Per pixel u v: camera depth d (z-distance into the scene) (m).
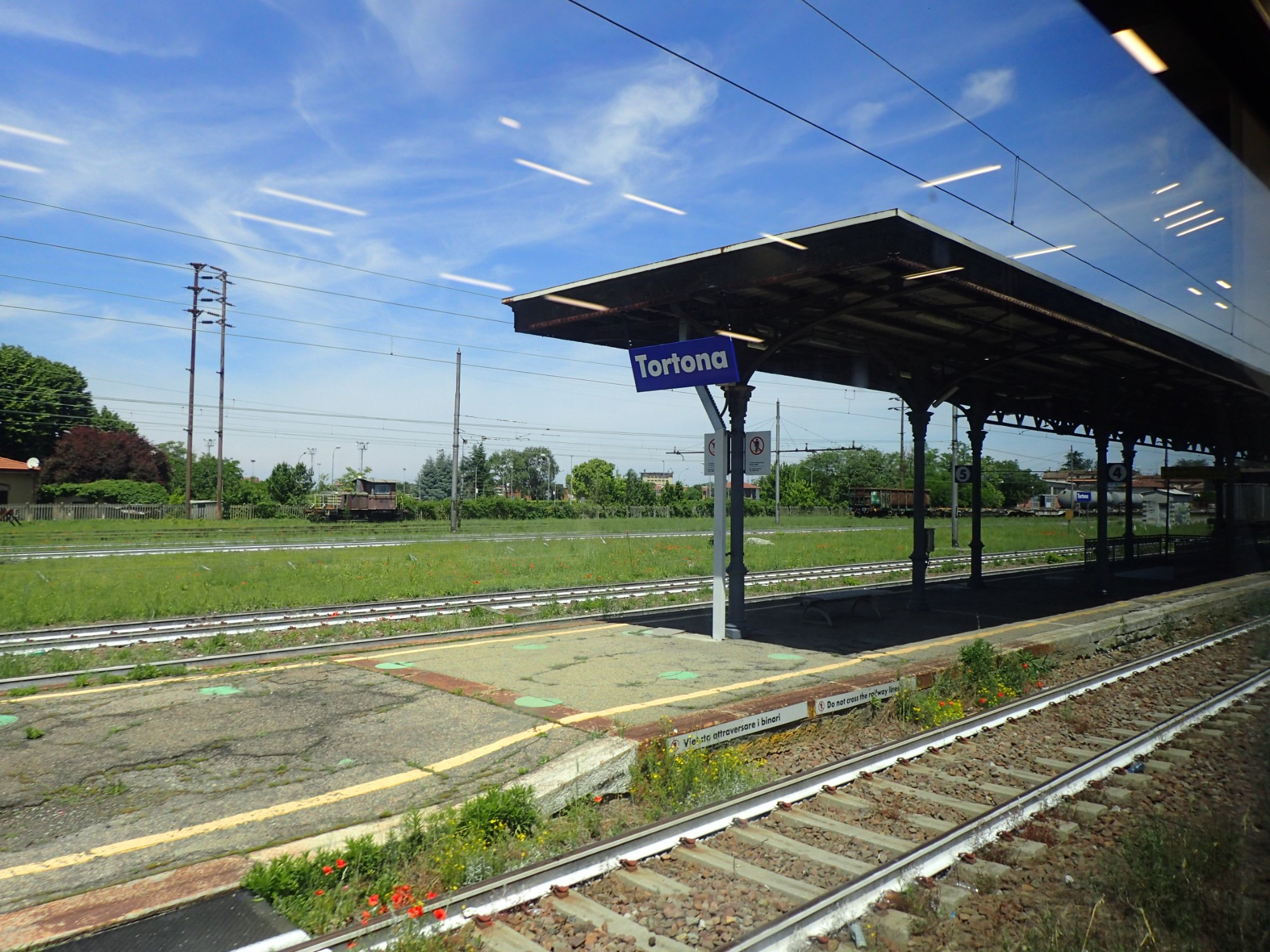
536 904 4.32
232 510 56.03
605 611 15.05
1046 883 4.74
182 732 6.84
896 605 15.73
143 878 4.24
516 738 6.61
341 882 4.34
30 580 18.83
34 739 6.66
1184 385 16.72
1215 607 16.25
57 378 67.75
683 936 4.04
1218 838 5.01
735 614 11.59
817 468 107.31
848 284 9.97
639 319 11.89
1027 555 32.09
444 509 63.28
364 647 11.13
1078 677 10.98
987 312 11.19
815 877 4.75
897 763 6.89
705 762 6.50
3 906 3.93
